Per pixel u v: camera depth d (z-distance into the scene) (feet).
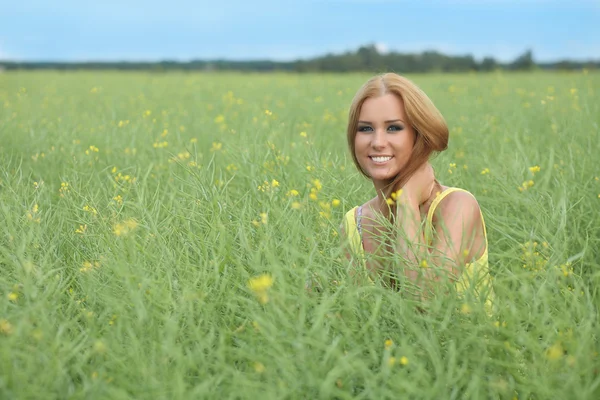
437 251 9.48
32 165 20.67
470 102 38.14
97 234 11.66
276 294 8.04
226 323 9.11
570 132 22.02
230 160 19.26
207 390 7.52
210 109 38.32
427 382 7.33
